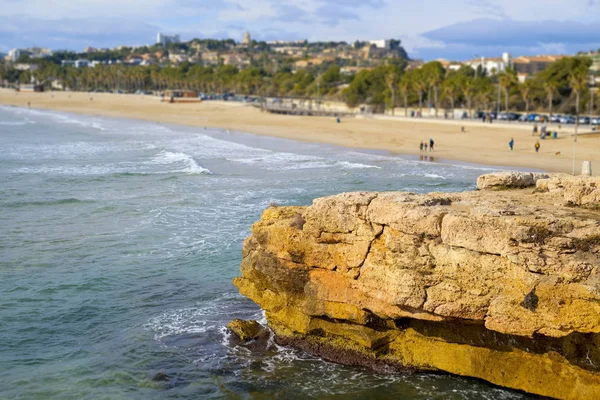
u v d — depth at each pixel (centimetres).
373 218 1745
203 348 2011
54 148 7106
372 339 1822
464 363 1738
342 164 5766
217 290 2492
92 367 1916
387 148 7331
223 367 1892
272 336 2050
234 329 2092
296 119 12312
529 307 1523
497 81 16100
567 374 1589
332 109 15250
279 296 2003
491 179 2183
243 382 1808
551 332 1516
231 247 3009
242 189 4403
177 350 2005
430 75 14162
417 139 8281
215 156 6412
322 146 7594
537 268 1516
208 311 2298
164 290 2497
